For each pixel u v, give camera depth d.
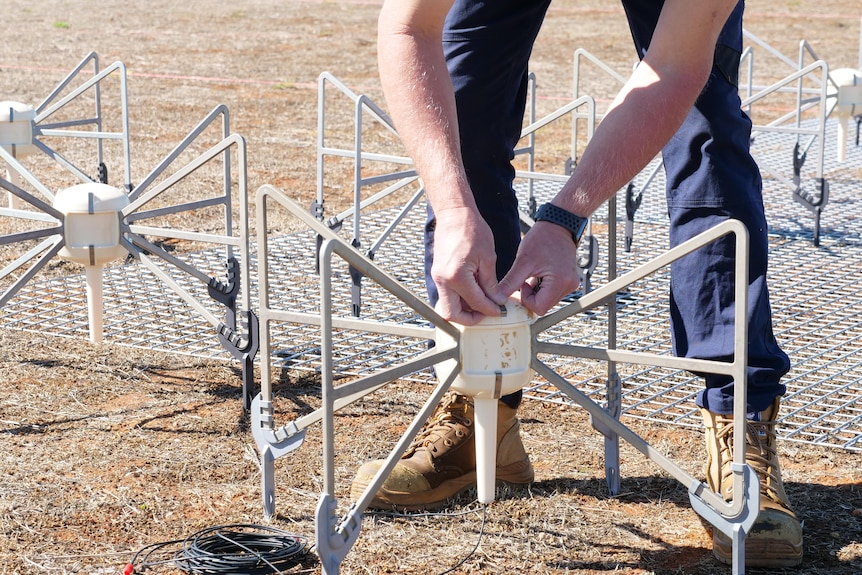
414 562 2.18
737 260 1.78
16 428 2.89
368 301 4.27
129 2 19.05
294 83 10.74
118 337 3.72
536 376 3.41
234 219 5.67
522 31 2.26
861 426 3.03
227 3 19.19
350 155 4.53
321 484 2.56
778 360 2.24
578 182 1.85
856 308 4.20
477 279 1.82
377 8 18.75
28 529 2.31
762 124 8.45
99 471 2.62
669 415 3.10
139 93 9.95
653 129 1.83
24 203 5.80
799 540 2.13
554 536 2.29
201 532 2.29
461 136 2.30
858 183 6.48
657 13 2.22
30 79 10.52
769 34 14.40
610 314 2.38
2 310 4.00
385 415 3.05
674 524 2.35
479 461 1.95
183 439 2.84
